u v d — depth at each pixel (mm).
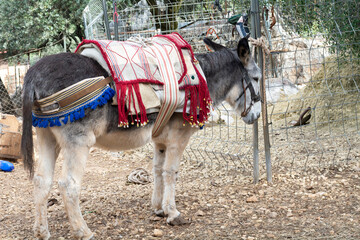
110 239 3764
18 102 13578
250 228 3857
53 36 15297
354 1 5902
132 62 3520
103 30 8891
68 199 3305
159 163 4316
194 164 6473
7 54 15484
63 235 3928
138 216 4398
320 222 3859
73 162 3297
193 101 3775
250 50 4707
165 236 3803
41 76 3250
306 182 5129
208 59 4207
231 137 7887
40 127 3414
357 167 5410
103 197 5090
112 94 3371
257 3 5094
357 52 6914
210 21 7023
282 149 6668
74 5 14148
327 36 6469
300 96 8914
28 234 4016
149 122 3688
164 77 3613
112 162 7156
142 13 9742
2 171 6852
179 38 4039
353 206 4195
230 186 5250
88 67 3387
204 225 4016
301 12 6223
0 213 4703
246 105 4488
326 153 6125
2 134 7332
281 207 4328
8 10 14438
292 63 10336
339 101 7766
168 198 4082
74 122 3268
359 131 6754
